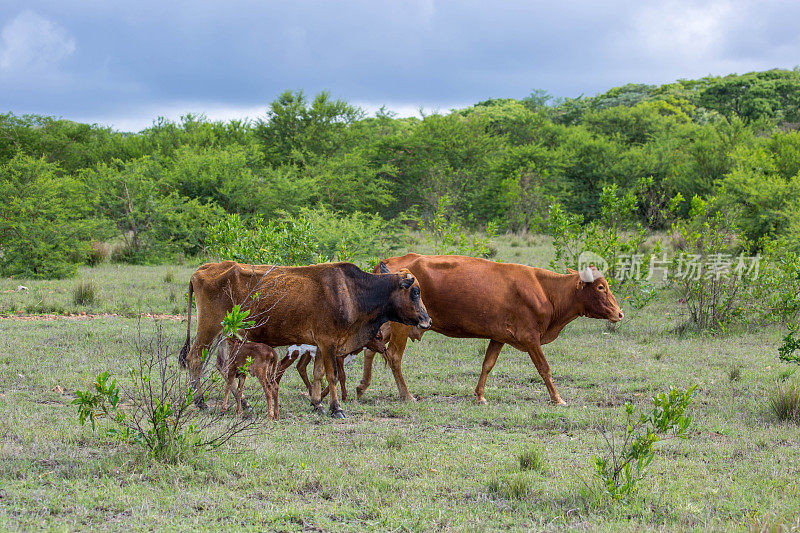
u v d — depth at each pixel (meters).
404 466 5.87
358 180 36.09
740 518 4.80
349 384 9.05
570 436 6.95
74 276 18.53
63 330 11.32
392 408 7.92
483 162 42.59
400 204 40.91
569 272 8.97
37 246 18.83
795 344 8.99
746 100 72.12
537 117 51.69
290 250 12.49
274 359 7.39
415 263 8.69
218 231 12.55
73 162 38.97
